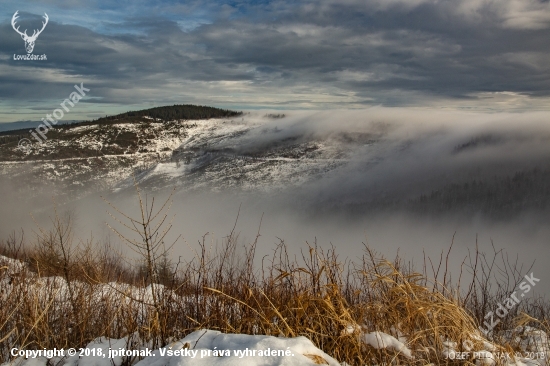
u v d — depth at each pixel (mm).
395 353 2686
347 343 2766
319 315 2926
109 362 2658
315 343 2891
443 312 3057
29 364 2635
